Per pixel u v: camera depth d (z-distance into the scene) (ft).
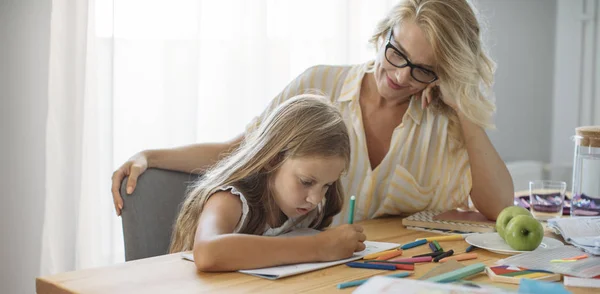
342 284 3.36
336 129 4.38
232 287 3.34
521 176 10.73
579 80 10.98
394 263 3.82
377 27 5.47
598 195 5.47
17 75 6.40
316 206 4.95
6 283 6.53
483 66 5.53
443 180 5.77
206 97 7.59
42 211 6.57
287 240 3.77
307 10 8.34
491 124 5.66
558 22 11.07
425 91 5.58
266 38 7.86
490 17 10.36
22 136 6.46
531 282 3.01
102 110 6.73
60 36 6.35
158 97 7.14
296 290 3.31
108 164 6.76
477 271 3.60
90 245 6.75
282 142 4.36
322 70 6.04
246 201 4.29
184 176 5.24
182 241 4.47
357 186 5.74
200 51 7.45
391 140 5.73
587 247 4.08
